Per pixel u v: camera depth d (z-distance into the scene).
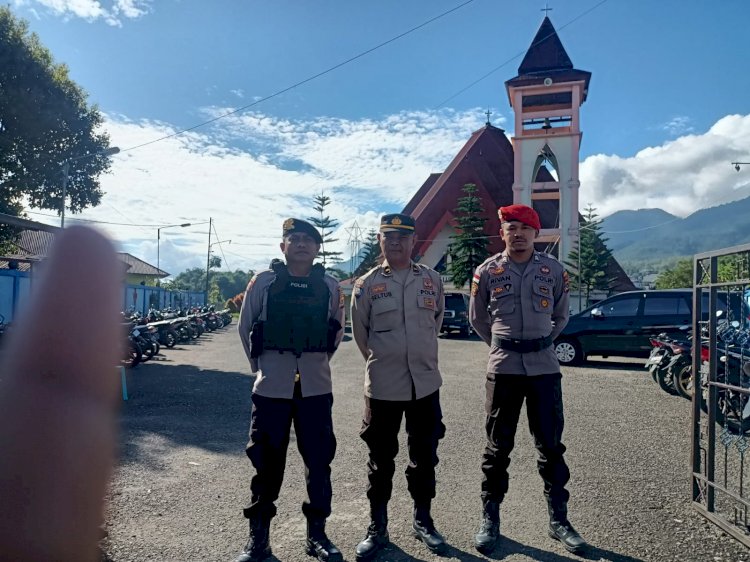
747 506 3.32
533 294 3.54
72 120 20.89
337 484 4.33
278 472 3.20
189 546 3.22
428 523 3.37
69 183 21.36
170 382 9.30
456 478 4.51
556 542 3.36
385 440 3.39
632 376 10.39
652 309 11.53
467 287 33.75
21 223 7.35
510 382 3.50
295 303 3.25
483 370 11.29
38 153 20.44
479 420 6.57
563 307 3.67
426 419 3.42
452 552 3.24
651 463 4.92
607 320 11.75
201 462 4.80
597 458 5.06
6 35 19.33
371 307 3.50
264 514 3.13
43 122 19.66
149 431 5.88
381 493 3.34
